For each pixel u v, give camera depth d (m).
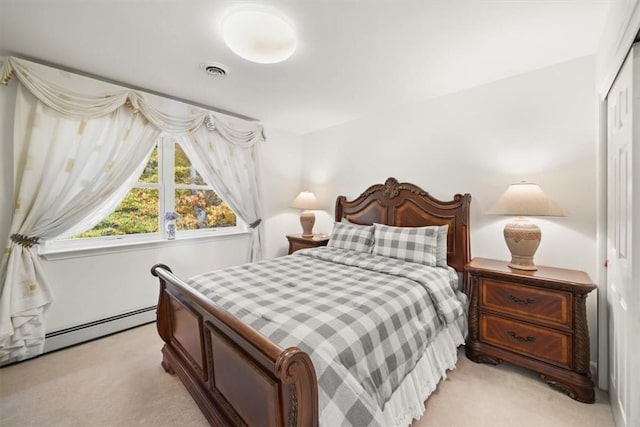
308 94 2.67
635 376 1.19
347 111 3.14
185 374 1.62
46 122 2.07
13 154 1.98
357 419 0.98
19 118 1.97
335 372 1.02
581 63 1.99
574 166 2.02
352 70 2.17
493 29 1.66
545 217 2.13
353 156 3.49
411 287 1.80
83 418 1.53
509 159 2.30
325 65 2.10
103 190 2.37
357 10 1.49
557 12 1.51
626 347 1.32
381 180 3.21
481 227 2.46
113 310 2.50
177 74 2.25
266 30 1.58
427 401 1.64
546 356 1.77
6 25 1.62
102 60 2.03
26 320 2.00
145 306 2.70
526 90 2.21
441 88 2.52
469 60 2.02
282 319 1.26
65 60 2.04
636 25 1.10
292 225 4.13
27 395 1.70
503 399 1.66
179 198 3.09
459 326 2.11
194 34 1.71
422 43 1.81
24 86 1.98
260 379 1.04
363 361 1.17
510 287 1.91
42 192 2.06
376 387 1.19
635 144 1.18
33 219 2.03
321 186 3.90
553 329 1.74
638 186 1.18
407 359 1.42
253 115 3.30
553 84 2.10
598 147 1.85
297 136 4.14
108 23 1.61
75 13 1.52
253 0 1.42
